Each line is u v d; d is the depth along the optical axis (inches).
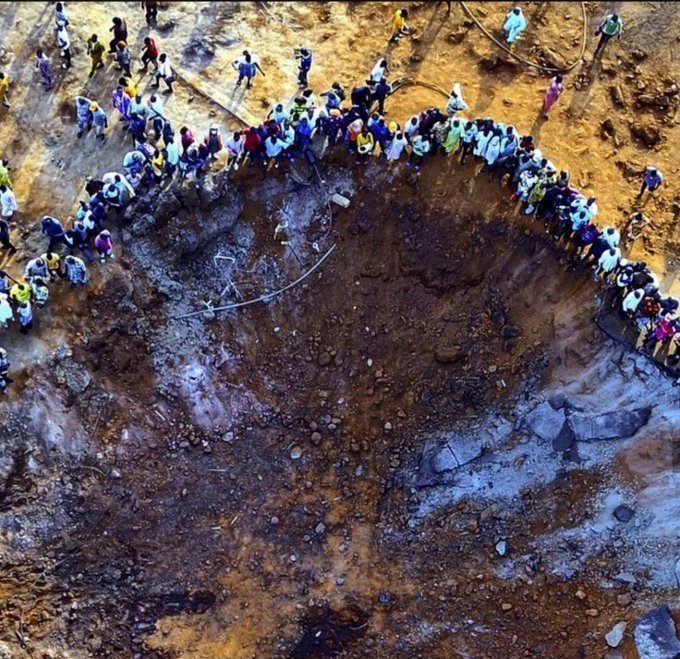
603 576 869.8
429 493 935.0
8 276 861.8
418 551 916.6
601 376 889.5
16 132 960.3
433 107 992.2
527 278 928.9
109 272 898.1
